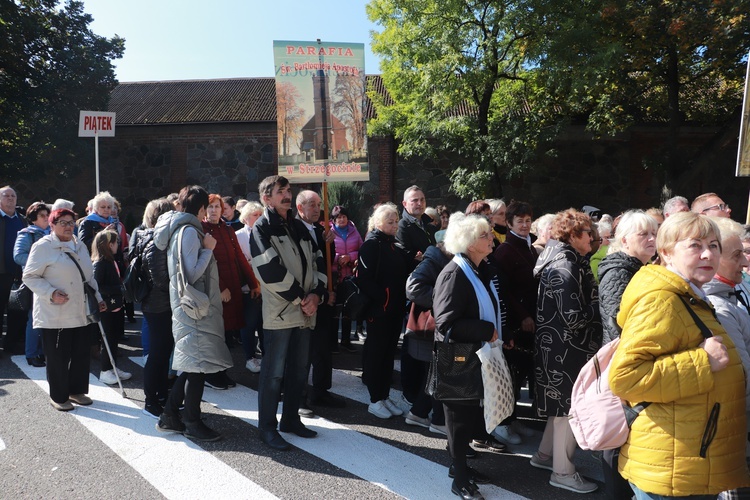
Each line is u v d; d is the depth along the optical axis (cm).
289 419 483
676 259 255
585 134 1789
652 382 233
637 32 1358
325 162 568
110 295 623
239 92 2173
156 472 411
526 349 488
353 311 518
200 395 465
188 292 441
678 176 1574
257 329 682
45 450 446
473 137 1536
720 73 1537
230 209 792
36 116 1808
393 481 403
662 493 236
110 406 545
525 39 1467
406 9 1440
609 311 338
